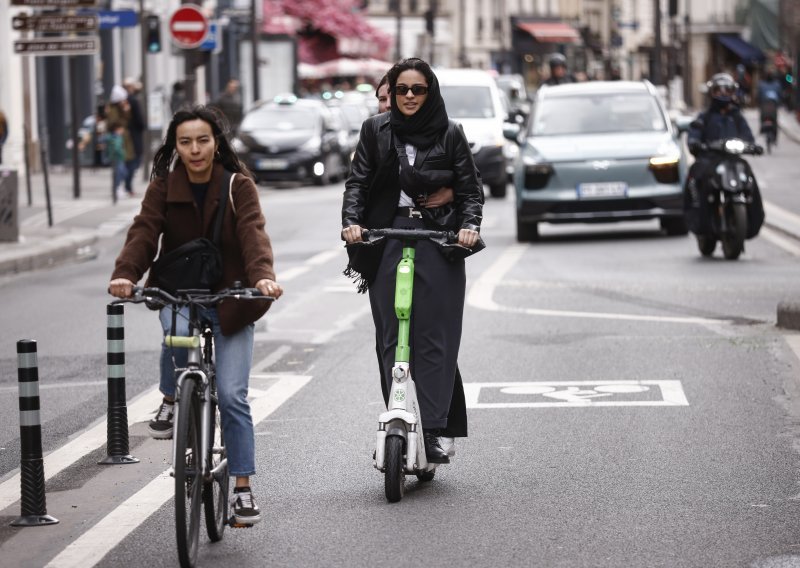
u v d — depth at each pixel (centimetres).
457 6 17150
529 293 2688
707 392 1755
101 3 7425
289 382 1875
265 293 1095
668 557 1102
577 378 1864
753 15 18012
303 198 5541
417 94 1290
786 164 6862
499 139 5222
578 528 1187
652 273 2958
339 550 1135
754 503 1256
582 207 3609
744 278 2842
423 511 1248
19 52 4269
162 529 1205
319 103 6575
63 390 1884
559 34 17625
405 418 1277
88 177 6291
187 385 1070
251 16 8238
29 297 2864
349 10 14375
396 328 1316
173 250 1130
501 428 1582
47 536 1196
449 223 1311
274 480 1368
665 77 12625
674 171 3619
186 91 5175
